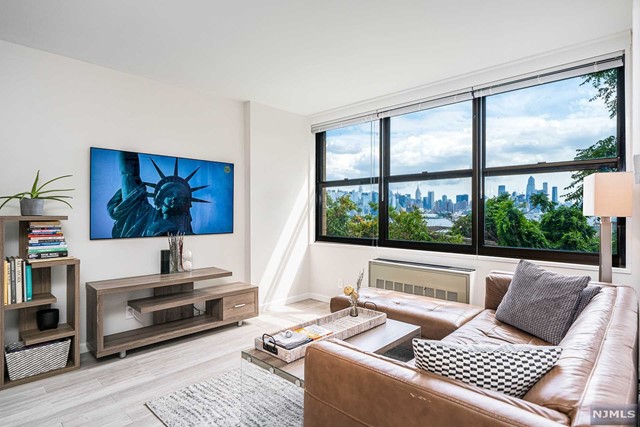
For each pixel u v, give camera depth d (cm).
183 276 336
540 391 103
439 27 251
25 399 227
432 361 114
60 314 292
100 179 314
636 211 237
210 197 392
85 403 223
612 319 154
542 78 303
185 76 341
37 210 260
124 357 292
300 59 304
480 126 348
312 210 496
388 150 423
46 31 255
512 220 330
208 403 223
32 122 281
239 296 366
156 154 350
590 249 289
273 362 182
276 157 448
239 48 283
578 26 250
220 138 403
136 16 236
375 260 403
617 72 277
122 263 329
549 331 206
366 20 242
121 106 328
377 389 113
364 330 229
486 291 282
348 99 414
